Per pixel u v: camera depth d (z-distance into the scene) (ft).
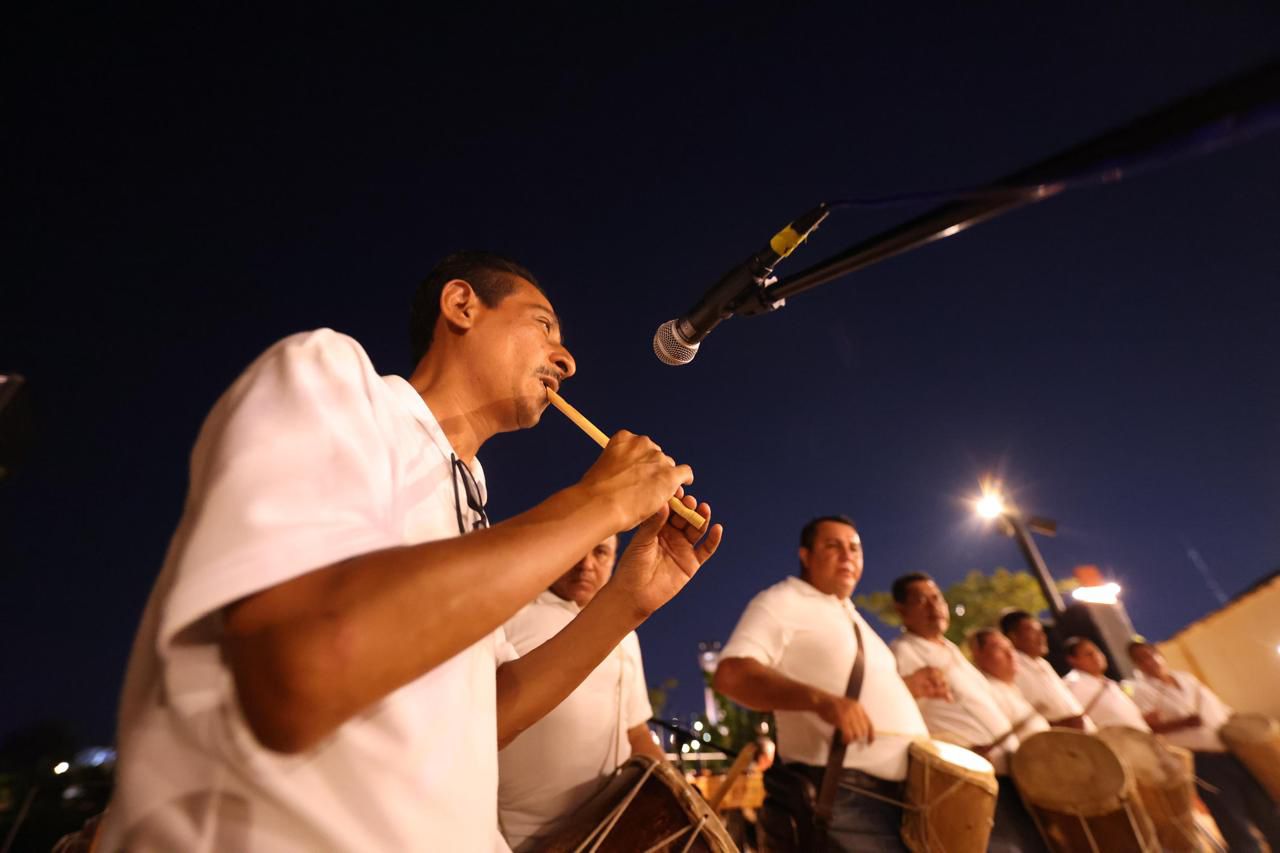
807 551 13.57
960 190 3.00
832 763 10.94
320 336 4.01
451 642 3.01
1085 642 24.75
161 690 3.24
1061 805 13.88
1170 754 18.29
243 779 3.11
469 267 6.08
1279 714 36.86
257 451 3.22
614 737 10.67
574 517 3.62
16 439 8.14
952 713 15.71
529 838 9.78
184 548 3.02
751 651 11.96
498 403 5.66
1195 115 2.16
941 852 10.53
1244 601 38.65
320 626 2.84
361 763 3.32
